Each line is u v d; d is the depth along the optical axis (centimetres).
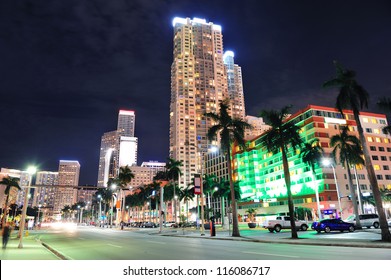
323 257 1455
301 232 4022
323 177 9606
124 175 10669
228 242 2784
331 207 9288
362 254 1579
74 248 2242
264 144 3550
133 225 10950
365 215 4422
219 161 16550
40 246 2511
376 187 2403
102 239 3409
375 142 10838
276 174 12288
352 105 2641
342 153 5131
